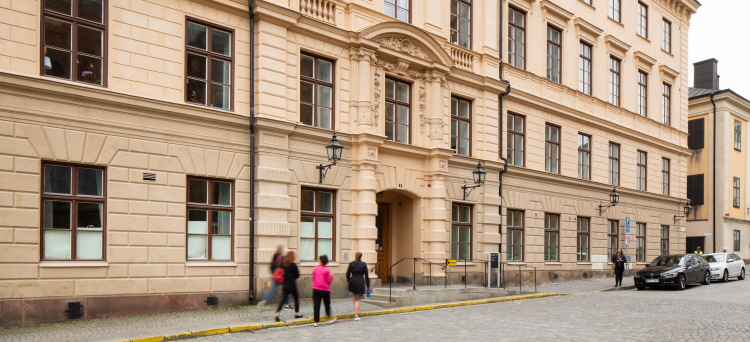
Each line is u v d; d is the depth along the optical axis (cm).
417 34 2066
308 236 1794
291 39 1764
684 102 3791
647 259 3347
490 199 2342
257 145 1656
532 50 2645
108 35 1420
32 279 1271
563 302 1900
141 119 1451
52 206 1327
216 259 1584
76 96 1341
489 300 1906
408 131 2102
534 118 2627
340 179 1861
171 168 1496
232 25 1647
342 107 1892
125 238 1410
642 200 3331
